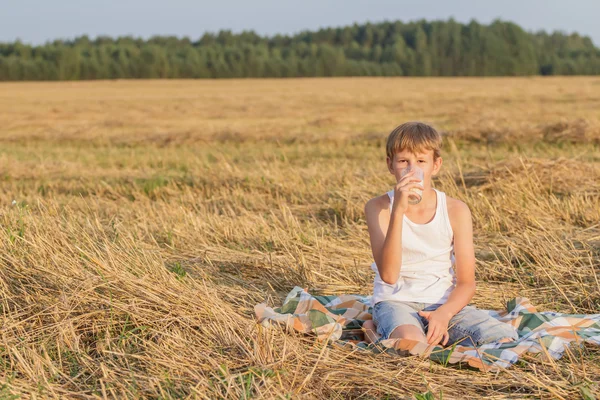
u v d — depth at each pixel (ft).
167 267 14.43
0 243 13.51
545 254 14.44
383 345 9.71
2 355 9.82
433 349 9.62
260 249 16.31
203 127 50.39
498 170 22.39
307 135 42.01
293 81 193.36
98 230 16.31
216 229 17.62
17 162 32.32
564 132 33.99
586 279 13.21
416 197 9.88
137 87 164.96
